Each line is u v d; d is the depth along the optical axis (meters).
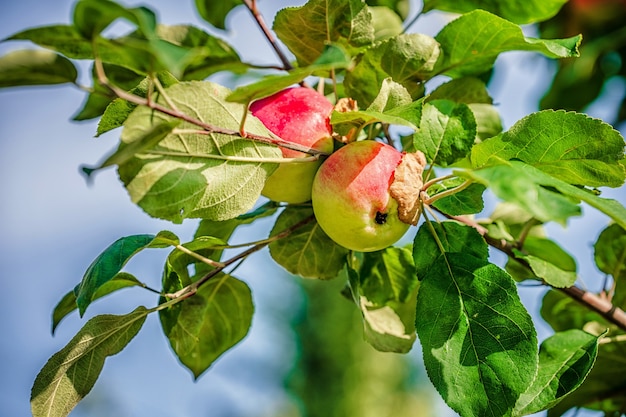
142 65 0.77
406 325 0.95
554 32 1.18
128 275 0.86
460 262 0.85
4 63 0.76
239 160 0.83
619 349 0.98
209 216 0.82
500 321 0.83
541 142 0.84
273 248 0.92
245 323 0.98
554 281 0.91
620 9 1.15
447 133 0.86
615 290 0.99
